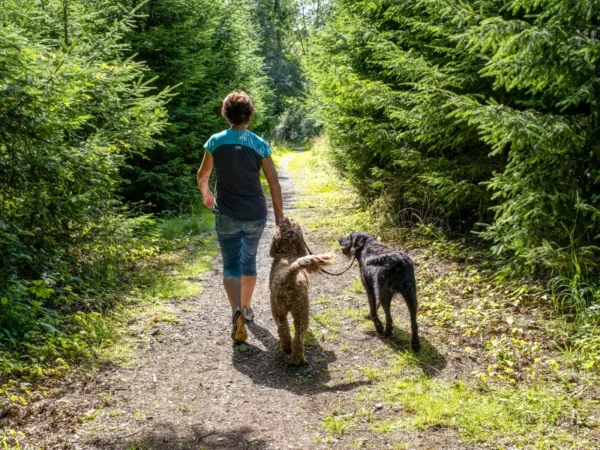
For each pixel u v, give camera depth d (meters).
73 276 5.91
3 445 2.97
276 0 53.38
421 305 5.52
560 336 4.41
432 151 7.94
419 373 4.03
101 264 6.23
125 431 3.29
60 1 6.76
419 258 7.27
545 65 4.53
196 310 5.70
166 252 8.35
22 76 4.70
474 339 4.58
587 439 3.03
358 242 5.23
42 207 5.10
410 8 7.69
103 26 9.04
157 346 4.70
